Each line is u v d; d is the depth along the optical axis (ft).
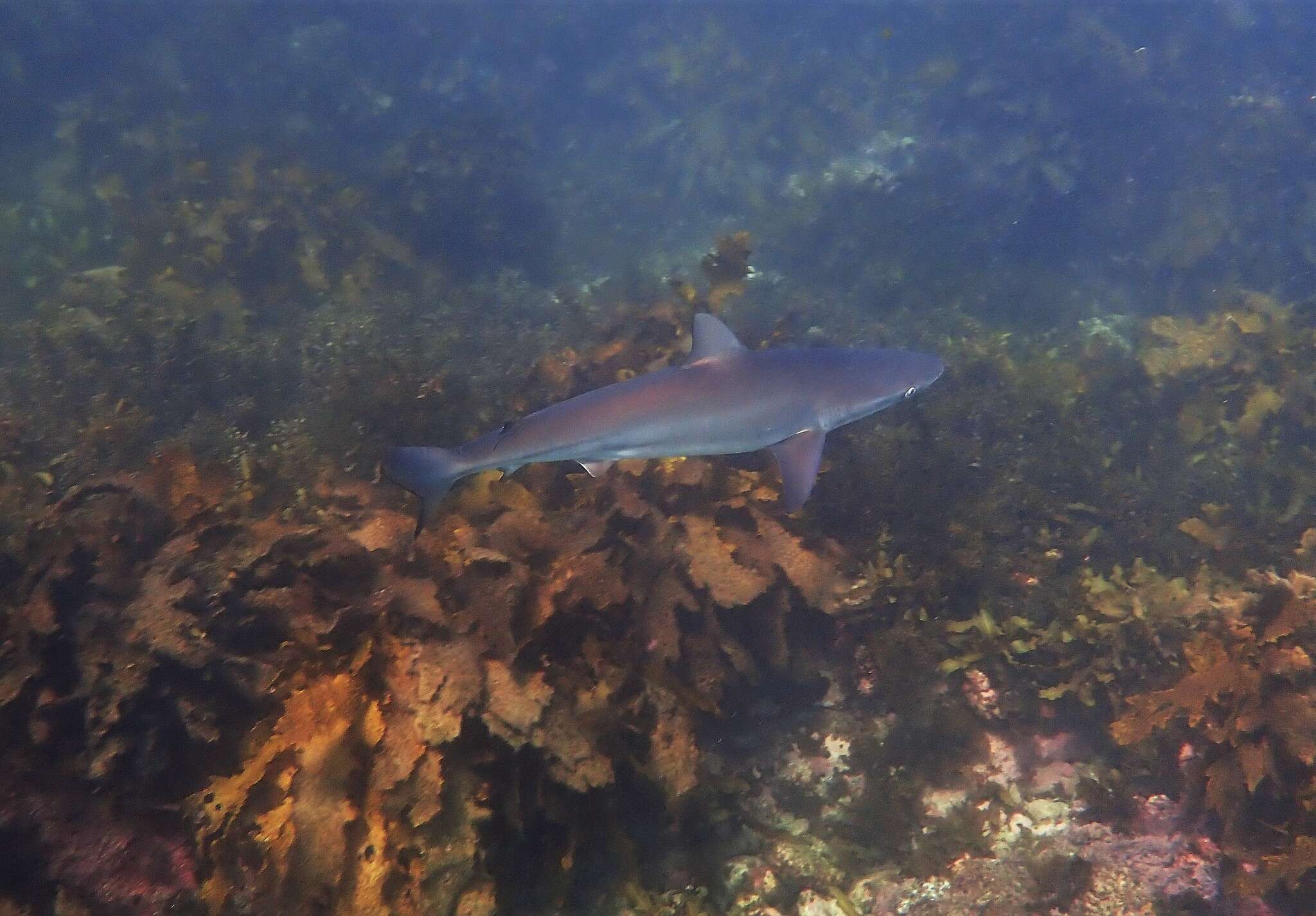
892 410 7.38
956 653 5.52
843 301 13.87
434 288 12.41
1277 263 13.94
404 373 6.66
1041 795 5.08
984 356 8.65
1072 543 6.27
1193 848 4.70
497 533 4.97
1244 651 4.83
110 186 14.02
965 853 4.84
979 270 14.58
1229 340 8.63
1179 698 4.80
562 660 4.74
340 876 3.96
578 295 13.23
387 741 4.10
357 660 4.30
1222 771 4.67
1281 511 6.54
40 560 4.68
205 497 5.17
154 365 7.80
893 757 5.26
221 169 14.25
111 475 5.28
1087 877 4.63
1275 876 4.31
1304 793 4.47
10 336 9.23
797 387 5.29
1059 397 7.79
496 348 9.48
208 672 4.42
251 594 4.58
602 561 4.94
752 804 5.16
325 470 5.82
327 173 14.07
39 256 12.15
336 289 11.28
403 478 4.96
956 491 6.39
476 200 14.78
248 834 4.13
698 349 5.27
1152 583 5.53
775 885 4.73
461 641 4.37
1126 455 7.54
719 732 5.42
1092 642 5.32
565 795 4.43
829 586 5.53
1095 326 12.94
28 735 4.35
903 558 5.76
